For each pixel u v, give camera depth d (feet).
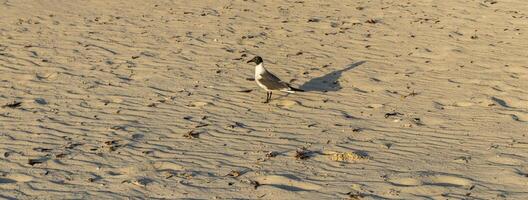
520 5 84.33
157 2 89.61
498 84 55.01
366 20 78.48
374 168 38.17
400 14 81.41
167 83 56.24
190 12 83.46
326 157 40.04
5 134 44.70
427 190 34.99
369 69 60.08
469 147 41.29
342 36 71.61
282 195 34.86
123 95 53.16
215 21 78.74
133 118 47.88
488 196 34.09
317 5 86.89
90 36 72.02
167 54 65.10
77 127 46.09
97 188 36.22
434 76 57.82
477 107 49.57
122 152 41.32
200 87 55.16
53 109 49.96
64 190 36.04
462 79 56.70
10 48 67.15
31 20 79.46
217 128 45.68
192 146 42.29
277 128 45.62
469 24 76.02
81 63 62.18
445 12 81.92
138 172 38.24
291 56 64.49
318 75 58.59
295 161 39.50
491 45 67.26
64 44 68.80
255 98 52.49
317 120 47.24
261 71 51.11
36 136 44.34
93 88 55.06
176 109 49.83
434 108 49.55
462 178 36.29
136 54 65.10
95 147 42.27
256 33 73.15
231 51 66.28
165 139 43.60
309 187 35.83
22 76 58.34
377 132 44.52
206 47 67.77
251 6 86.69
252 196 34.86
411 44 68.28
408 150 41.01
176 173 38.01
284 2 88.79
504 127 44.88
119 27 76.02
